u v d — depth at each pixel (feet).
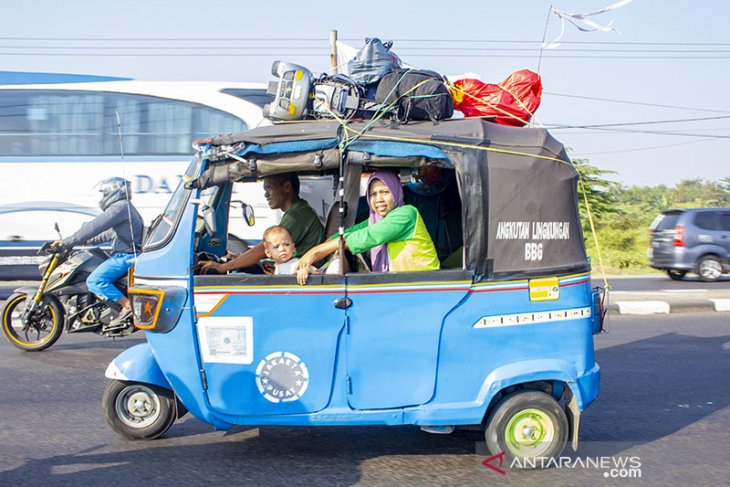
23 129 40.73
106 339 29.17
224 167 14.67
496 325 14.82
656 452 17.03
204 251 18.80
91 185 40.37
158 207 39.91
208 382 14.76
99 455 16.28
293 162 14.55
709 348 28.43
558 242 15.23
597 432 18.56
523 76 16.99
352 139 14.46
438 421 14.85
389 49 16.96
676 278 55.26
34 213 40.73
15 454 16.34
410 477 15.15
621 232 77.97
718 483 15.12
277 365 14.62
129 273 24.59
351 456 16.31
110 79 41.16
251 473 15.30
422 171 17.89
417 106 15.14
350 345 14.60
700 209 53.93
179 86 40.16
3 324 26.86
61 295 25.80
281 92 15.76
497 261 14.73
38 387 22.03
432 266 15.31
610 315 36.17
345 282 14.48
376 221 15.76
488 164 14.71
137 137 40.14
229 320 14.61
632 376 24.21
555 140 15.49
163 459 16.05
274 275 14.51
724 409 20.61
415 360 14.69
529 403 15.15
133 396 16.93
